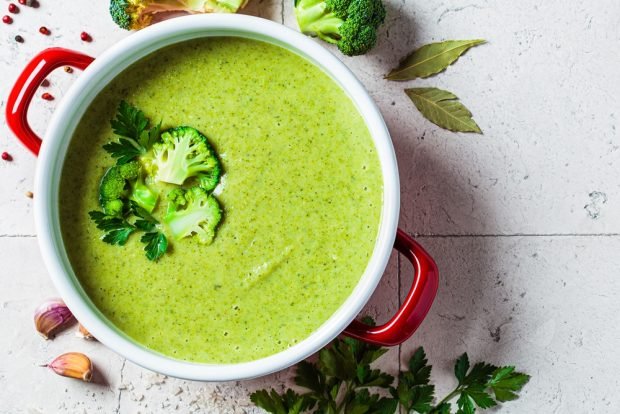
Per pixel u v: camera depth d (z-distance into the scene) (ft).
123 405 2.33
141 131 2.01
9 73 2.32
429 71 2.31
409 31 2.33
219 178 2.04
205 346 2.05
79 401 2.33
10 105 2.03
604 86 2.35
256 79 2.04
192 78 2.04
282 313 2.05
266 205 2.04
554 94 2.35
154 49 2.03
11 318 2.32
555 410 2.35
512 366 2.31
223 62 2.04
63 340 2.33
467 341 2.35
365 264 2.05
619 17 2.35
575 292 2.35
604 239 2.35
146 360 2.00
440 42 2.32
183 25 1.98
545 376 2.35
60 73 2.31
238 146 2.04
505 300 2.35
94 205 2.05
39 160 1.98
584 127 2.35
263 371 1.99
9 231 2.32
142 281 2.05
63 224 2.05
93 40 2.32
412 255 2.06
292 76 2.04
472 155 2.34
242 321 2.05
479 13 2.34
